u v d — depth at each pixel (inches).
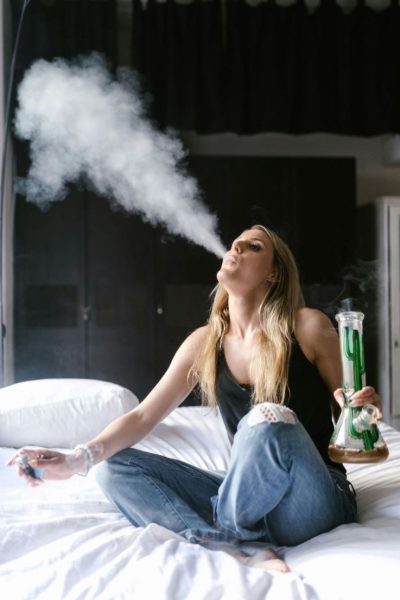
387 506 58.9
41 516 62.2
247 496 52.0
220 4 171.9
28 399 93.1
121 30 179.3
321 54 175.3
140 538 51.9
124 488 58.4
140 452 60.1
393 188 194.2
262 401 59.2
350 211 172.2
